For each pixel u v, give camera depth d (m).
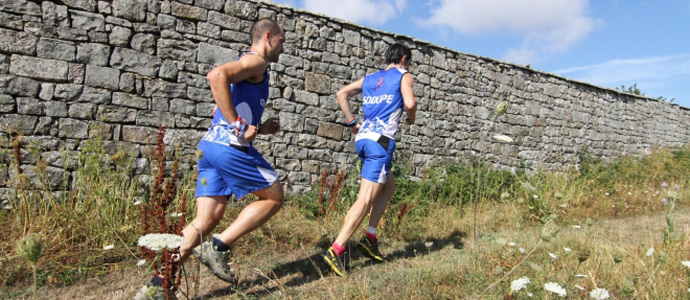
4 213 3.99
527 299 2.53
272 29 2.84
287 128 6.07
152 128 5.12
